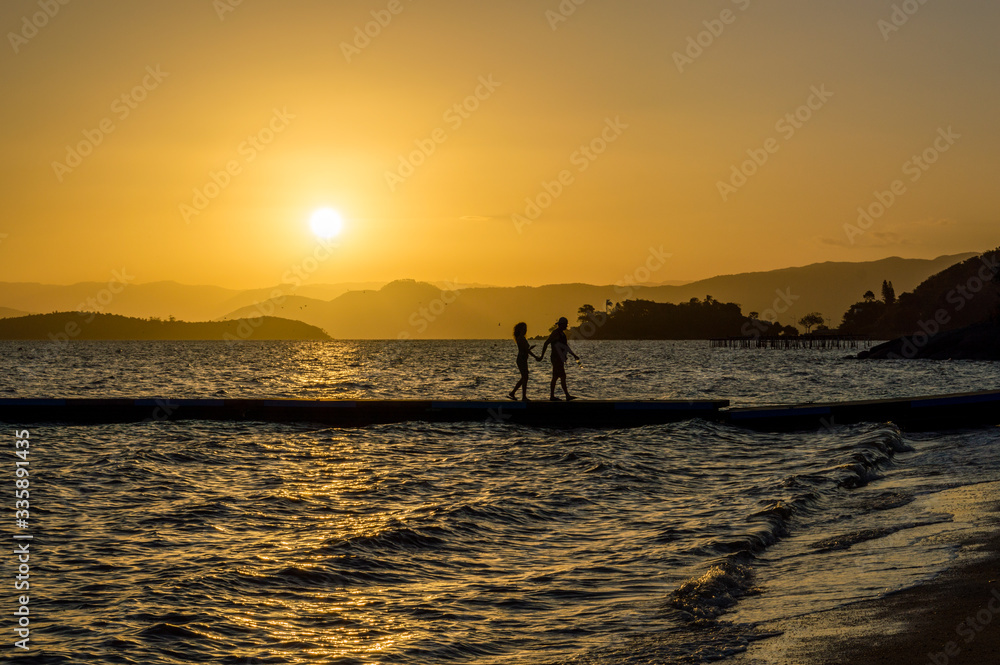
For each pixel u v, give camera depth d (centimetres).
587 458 1891
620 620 827
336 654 737
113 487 1584
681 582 949
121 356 14238
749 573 986
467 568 1030
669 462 1898
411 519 1262
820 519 1278
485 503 1407
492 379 6656
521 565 1044
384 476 1727
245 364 10844
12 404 2692
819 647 723
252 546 1126
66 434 2412
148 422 2703
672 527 1234
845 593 884
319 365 10538
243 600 885
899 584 904
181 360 12288
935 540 1094
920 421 2502
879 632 752
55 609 842
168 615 827
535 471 1775
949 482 1548
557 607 873
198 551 1096
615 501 1460
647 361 11669
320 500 1474
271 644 759
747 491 1515
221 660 718
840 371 7962
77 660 704
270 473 1775
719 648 733
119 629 784
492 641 774
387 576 991
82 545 1123
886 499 1410
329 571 1000
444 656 736
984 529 1138
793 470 1742
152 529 1230
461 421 2642
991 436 2242
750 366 9544
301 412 2691
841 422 2488
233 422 2706
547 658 729
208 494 1525
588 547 1133
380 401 2670
